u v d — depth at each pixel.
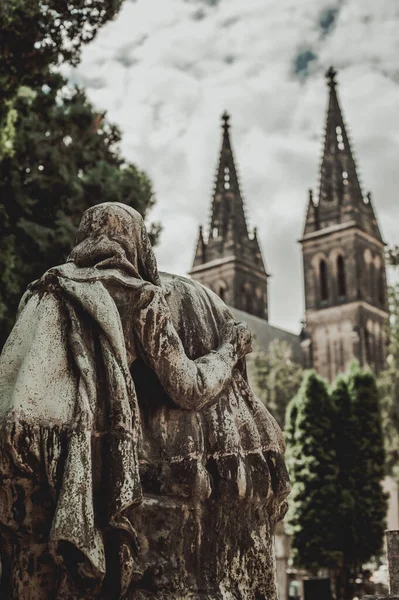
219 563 4.05
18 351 3.94
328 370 93.38
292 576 44.16
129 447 3.77
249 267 106.00
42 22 16.11
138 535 3.82
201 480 4.03
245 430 4.33
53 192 21.23
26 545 3.69
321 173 100.44
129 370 4.04
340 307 94.44
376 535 37.75
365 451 38.72
